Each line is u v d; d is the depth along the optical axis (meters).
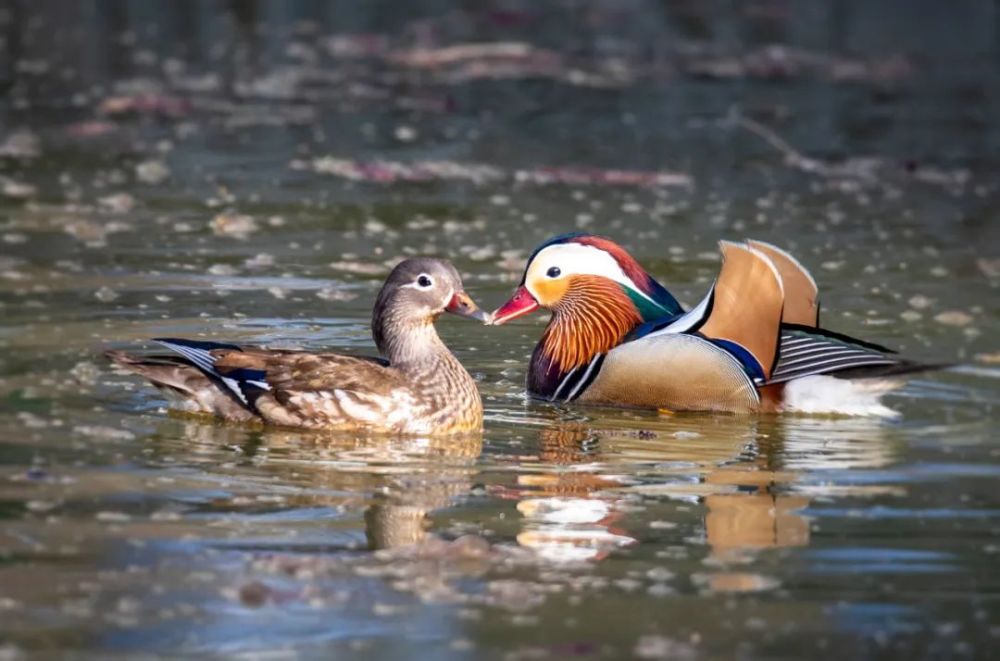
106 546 9.62
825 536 10.20
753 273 13.56
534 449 12.29
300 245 19.11
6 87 28.66
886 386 13.28
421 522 10.30
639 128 27.12
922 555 9.84
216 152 24.31
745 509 10.71
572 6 40.09
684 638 8.57
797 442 12.54
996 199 22.75
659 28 37.62
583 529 10.25
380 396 12.57
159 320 15.43
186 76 30.31
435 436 12.66
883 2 41.34
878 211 21.88
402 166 23.80
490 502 10.78
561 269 14.40
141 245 18.77
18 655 8.11
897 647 8.48
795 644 8.52
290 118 26.98
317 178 22.86
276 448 12.01
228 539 9.82
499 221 20.69
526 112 28.19
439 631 8.57
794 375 13.39
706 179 23.66
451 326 16.34
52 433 11.94
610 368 13.85
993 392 13.91
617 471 11.65
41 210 20.33
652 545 9.99
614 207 21.70
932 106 29.56
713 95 30.08
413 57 33.03
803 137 26.67
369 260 18.45
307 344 14.80
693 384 13.58
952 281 18.09
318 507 10.53
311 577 9.27
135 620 8.57
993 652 8.43
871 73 32.66
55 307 15.77
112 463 11.30
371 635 8.48
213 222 20.14
